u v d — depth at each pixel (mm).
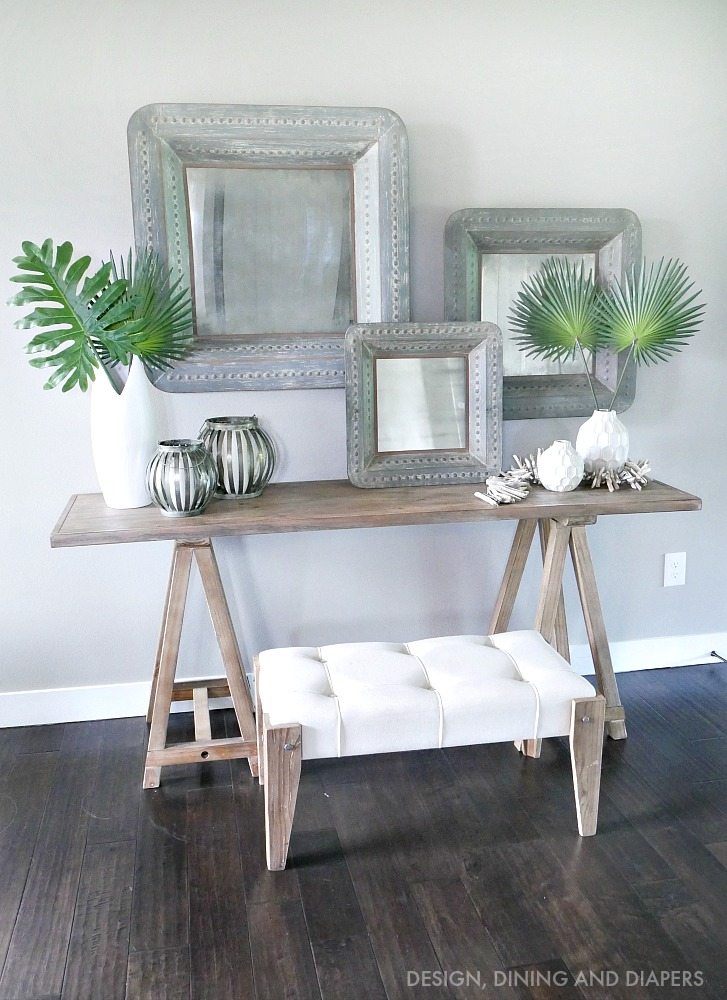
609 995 1722
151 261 2439
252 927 1908
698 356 2920
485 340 2586
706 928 1890
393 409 2592
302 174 2529
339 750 1993
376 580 2869
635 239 2736
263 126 2459
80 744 2658
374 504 2406
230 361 2596
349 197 2566
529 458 2650
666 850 2145
